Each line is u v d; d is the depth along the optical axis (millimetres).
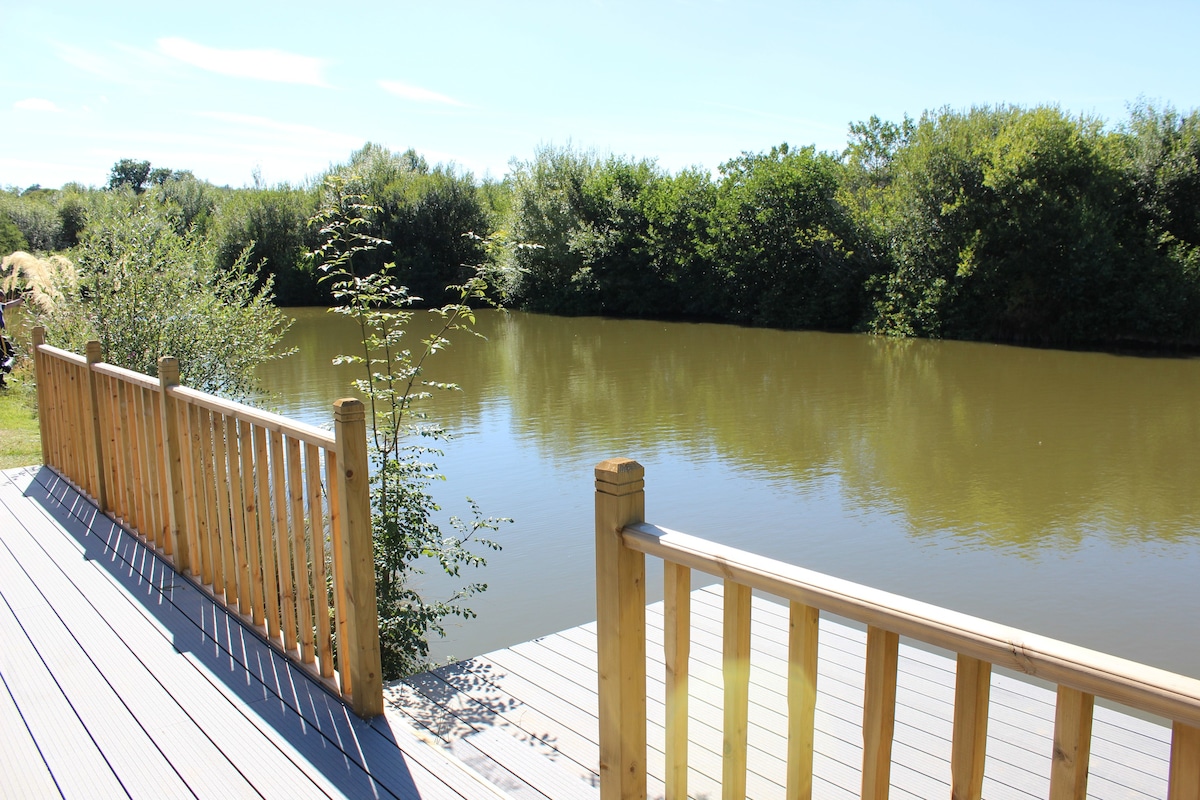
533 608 5480
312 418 11312
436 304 31750
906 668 3406
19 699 2787
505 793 2289
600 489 1734
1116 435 11023
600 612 1775
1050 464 9586
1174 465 9539
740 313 26156
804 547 7004
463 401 13320
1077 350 19172
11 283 12602
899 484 8789
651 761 2746
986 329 21125
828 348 19953
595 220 29312
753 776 2648
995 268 20156
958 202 20859
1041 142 19781
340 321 25734
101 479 4621
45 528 4469
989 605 5906
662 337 22328
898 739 2846
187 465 3652
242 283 9562
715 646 3635
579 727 2957
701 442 10562
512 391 14258
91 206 8867
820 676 3334
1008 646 1151
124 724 2637
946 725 2934
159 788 2314
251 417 2975
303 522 2863
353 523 2576
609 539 1728
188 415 3529
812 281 24875
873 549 6953
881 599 1307
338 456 2541
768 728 2934
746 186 25531
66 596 3609
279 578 3025
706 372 16422
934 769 2654
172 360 3676
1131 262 19109
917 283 22125
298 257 31578
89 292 8188
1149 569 6512
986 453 10055
